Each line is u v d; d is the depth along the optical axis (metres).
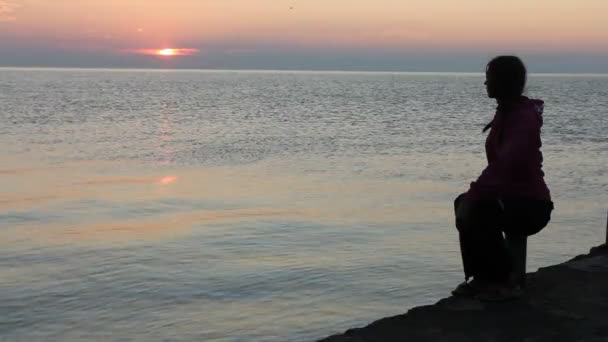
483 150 44.69
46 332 10.38
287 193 26.56
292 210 22.44
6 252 15.93
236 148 46.69
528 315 3.95
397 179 30.88
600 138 52.69
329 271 13.93
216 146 48.06
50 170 34.03
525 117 3.85
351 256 15.34
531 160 3.89
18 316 11.09
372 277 13.44
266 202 24.25
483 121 77.62
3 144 47.59
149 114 89.12
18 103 106.94
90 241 17.34
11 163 36.88
